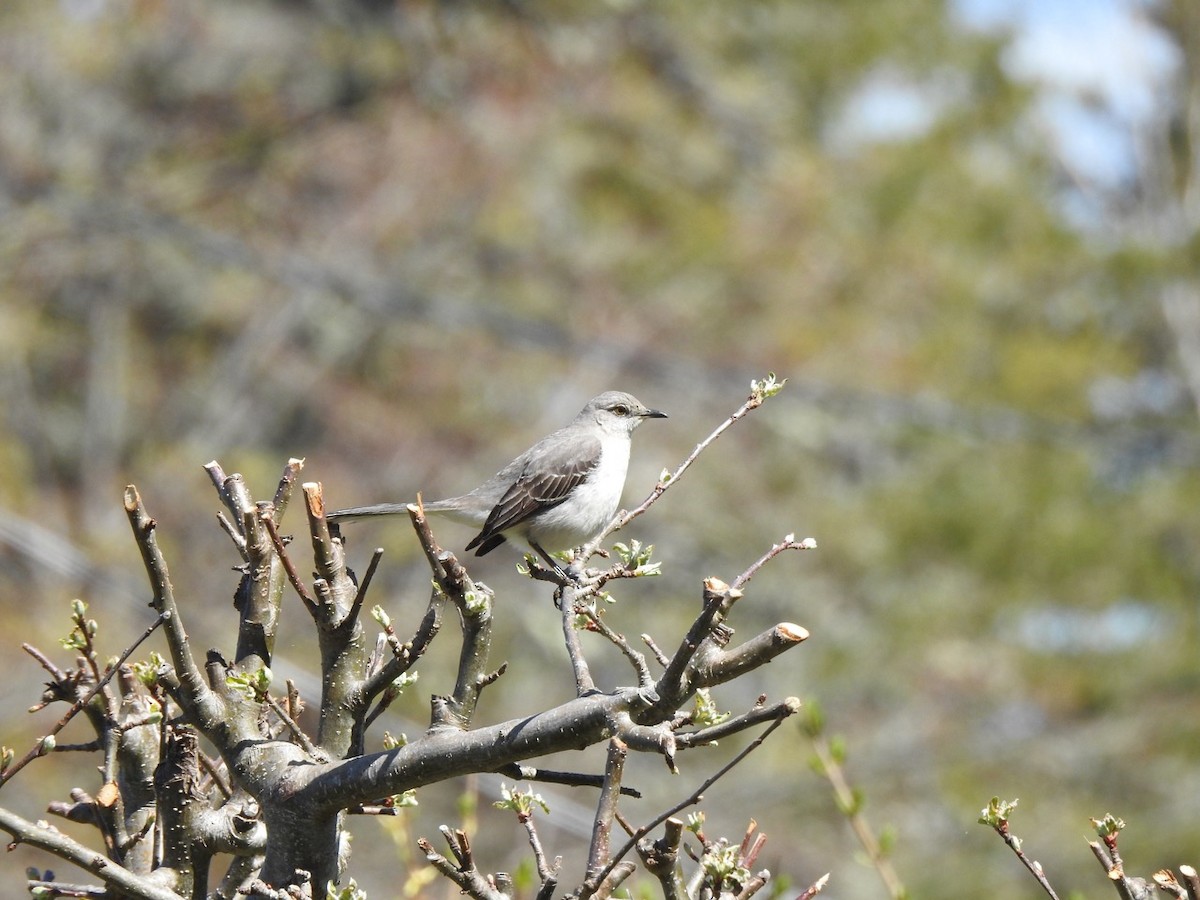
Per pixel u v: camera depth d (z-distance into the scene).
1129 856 15.59
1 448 19.25
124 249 21.73
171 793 4.19
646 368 20.59
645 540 19.66
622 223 22.19
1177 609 17.03
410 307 19.77
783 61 22.25
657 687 3.59
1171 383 20.28
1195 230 20.03
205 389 21.92
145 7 22.16
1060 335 19.78
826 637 17.69
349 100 22.80
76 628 4.24
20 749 14.05
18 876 13.11
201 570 18.28
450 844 4.06
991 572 17.11
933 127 20.61
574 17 22.64
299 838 4.09
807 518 18.83
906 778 16.84
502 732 3.79
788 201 21.14
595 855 3.45
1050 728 16.97
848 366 19.61
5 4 21.39
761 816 16.41
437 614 4.12
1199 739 16.53
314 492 4.25
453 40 22.38
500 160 22.27
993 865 15.77
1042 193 21.02
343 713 4.26
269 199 22.36
